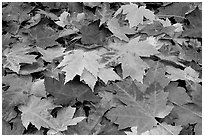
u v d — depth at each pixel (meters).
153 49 0.89
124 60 0.87
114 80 0.85
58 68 0.89
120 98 0.82
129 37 0.96
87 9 1.04
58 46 0.94
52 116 0.81
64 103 0.82
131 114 0.80
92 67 0.85
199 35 0.98
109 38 0.95
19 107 0.83
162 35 0.97
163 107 0.80
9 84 0.85
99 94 0.84
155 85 0.82
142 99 0.81
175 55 0.94
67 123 0.80
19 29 0.99
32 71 0.87
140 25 0.98
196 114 0.82
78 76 0.85
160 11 1.05
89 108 0.84
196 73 0.89
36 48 0.93
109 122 0.80
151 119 0.80
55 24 1.02
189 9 1.02
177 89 0.85
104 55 0.89
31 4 1.06
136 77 0.85
